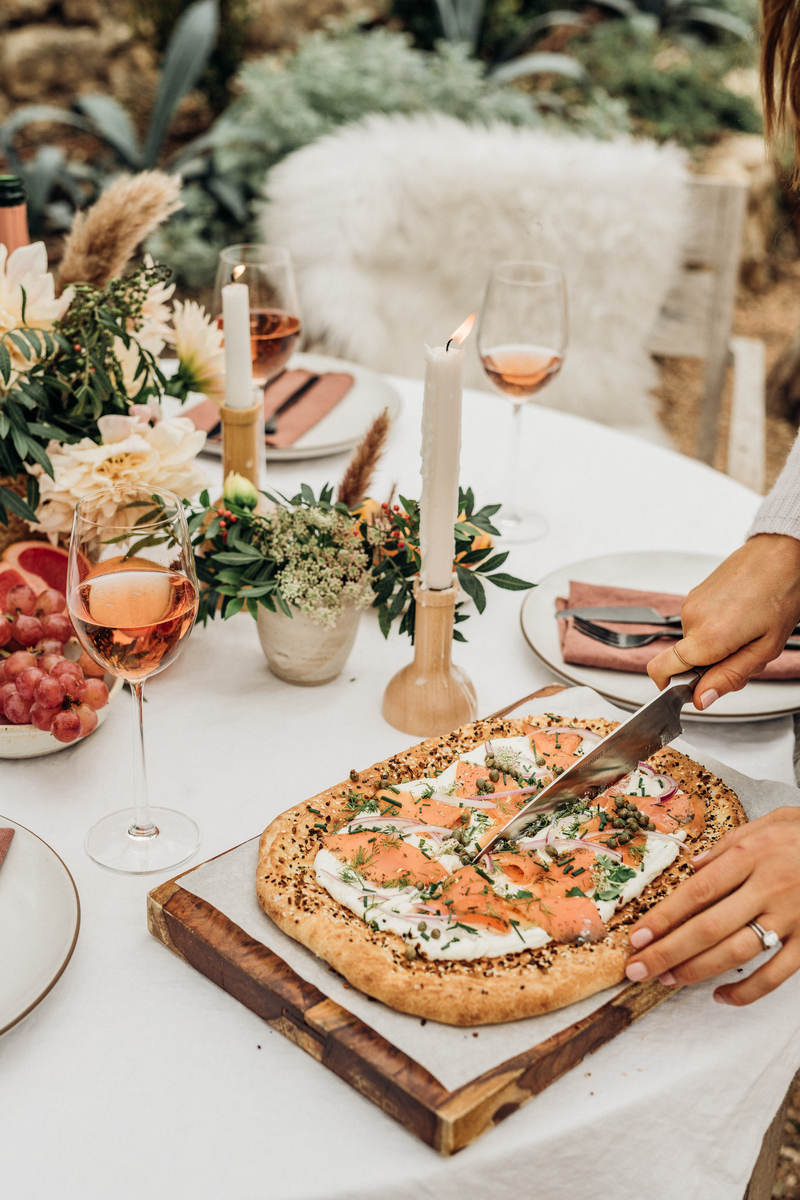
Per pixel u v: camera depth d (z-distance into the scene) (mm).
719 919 807
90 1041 817
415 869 892
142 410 1302
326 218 2811
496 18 6113
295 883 881
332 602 1170
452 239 2893
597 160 2877
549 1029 772
